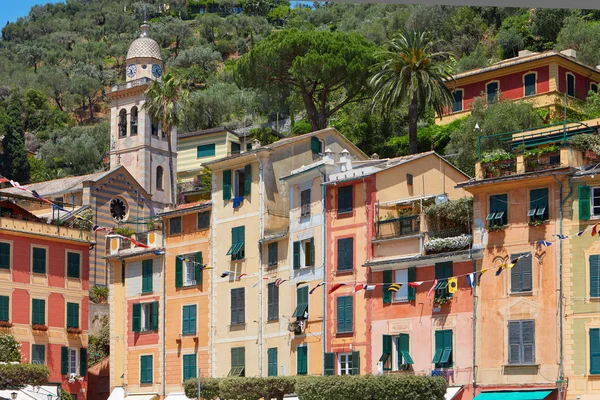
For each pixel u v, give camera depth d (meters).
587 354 62.00
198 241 87.88
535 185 65.56
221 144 151.00
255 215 83.62
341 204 76.69
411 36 101.12
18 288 90.00
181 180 152.62
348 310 74.69
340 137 90.38
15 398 79.81
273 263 81.50
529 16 155.88
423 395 62.19
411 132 100.00
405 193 76.31
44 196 134.25
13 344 86.69
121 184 136.75
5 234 89.94
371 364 72.38
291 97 134.88
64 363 92.12
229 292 84.62
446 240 69.62
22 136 195.62
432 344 69.25
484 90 113.19
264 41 120.25
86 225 104.69
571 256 63.47
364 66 115.50
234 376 77.12
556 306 63.56
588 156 65.44
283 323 79.69
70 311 93.62
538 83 108.69
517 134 85.12
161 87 143.62
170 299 88.94
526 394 63.50
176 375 87.19
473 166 100.50
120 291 93.31
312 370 76.38
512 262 64.38
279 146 84.69
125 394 90.50
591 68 112.31
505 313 65.69
